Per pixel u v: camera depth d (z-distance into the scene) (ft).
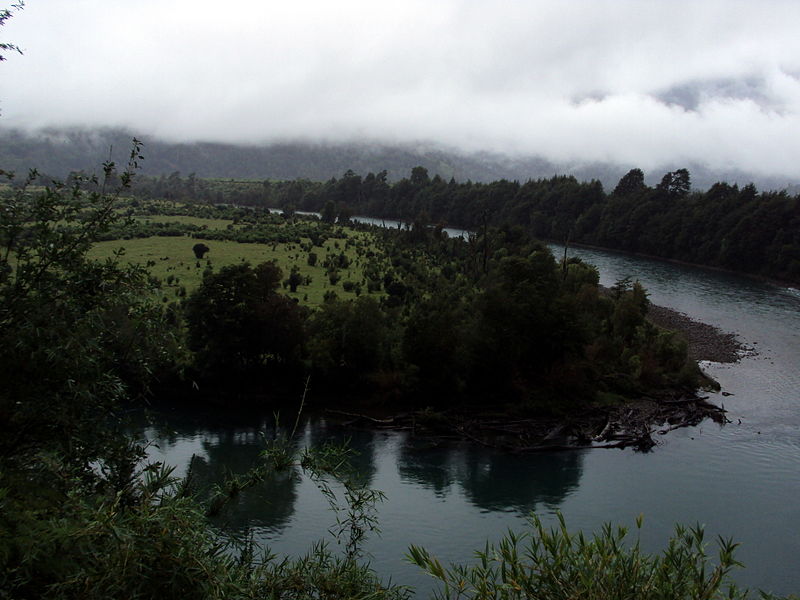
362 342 190.90
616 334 245.86
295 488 127.44
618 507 131.03
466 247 402.11
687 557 25.52
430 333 189.37
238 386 191.11
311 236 416.05
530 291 210.59
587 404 195.11
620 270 459.32
